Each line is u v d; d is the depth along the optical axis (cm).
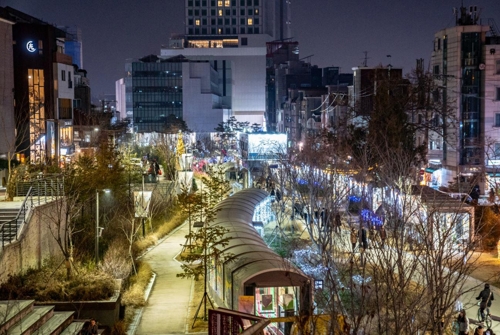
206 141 13600
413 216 2944
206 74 18250
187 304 3194
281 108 16912
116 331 2684
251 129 18000
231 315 1502
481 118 6844
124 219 4497
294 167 5562
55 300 2822
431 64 7456
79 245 3750
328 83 18162
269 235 4738
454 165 6800
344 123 6419
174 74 17938
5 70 6250
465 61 6862
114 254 3584
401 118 5428
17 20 7694
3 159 5566
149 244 4612
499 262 3856
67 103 7719
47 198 3769
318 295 2566
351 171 4412
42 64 7250
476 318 2948
